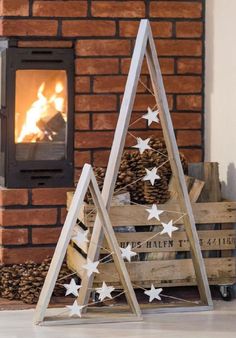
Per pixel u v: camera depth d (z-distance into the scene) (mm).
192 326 2953
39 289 3295
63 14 3604
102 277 3186
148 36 3041
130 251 3076
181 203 3115
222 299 3328
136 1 3658
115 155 3035
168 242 3240
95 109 3654
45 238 3643
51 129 3627
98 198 2977
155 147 3438
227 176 3488
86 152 3662
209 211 3264
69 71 3627
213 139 3645
